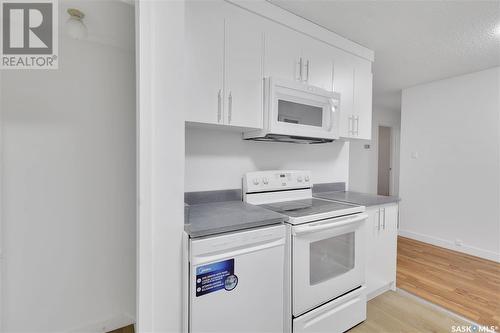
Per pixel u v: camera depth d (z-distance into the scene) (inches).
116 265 68.3
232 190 71.5
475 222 113.8
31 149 56.9
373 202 75.8
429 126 129.7
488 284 89.7
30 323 57.4
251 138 71.2
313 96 70.1
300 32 71.1
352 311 66.2
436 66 106.6
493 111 108.0
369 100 91.4
